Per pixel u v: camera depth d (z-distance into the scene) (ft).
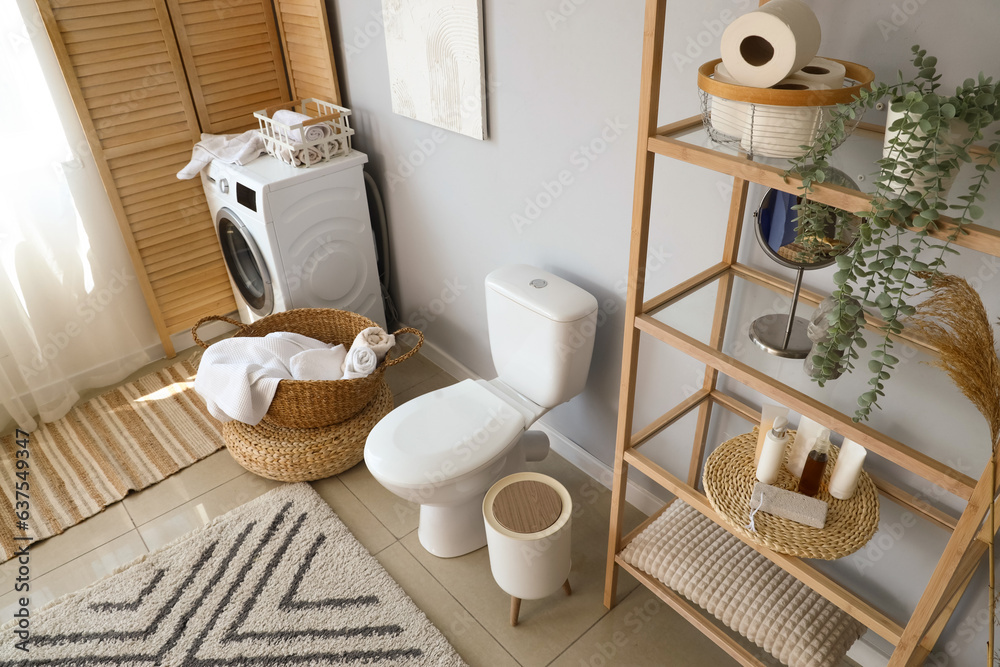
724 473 4.69
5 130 7.42
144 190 8.38
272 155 8.12
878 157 3.55
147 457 7.86
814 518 4.23
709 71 3.66
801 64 3.14
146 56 7.79
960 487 3.10
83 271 8.45
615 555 5.52
